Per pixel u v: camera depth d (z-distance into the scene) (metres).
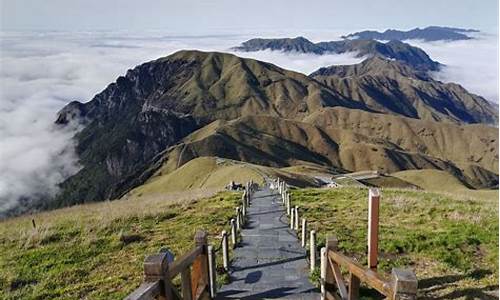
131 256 14.59
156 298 6.14
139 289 5.59
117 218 20.12
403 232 15.28
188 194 32.50
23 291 12.15
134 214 20.81
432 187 109.56
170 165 161.00
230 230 17.38
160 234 17.27
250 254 13.98
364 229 16.41
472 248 13.36
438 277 11.32
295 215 17.19
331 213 19.98
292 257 13.55
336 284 9.20
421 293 10.44
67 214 25.28
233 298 10.45
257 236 16.39
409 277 5.29
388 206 20.31
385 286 5.81
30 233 17.80
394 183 105.19
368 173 110.38
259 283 11.37
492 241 13.73
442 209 19.06
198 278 9.34
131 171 198.75
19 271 13.63
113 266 13.69
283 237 16.11
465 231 15.02
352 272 7.56
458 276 11.30
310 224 17.70
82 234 17.59
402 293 5.28
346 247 13.90
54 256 14.95
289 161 172.38
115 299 10.95
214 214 20.73
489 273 11.39
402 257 12.88
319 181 75.12
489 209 19.06
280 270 12.37
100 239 16.67
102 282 12.24
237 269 12.55
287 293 10.64
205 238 9.47
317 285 11.10
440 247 13.41
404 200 21.69
